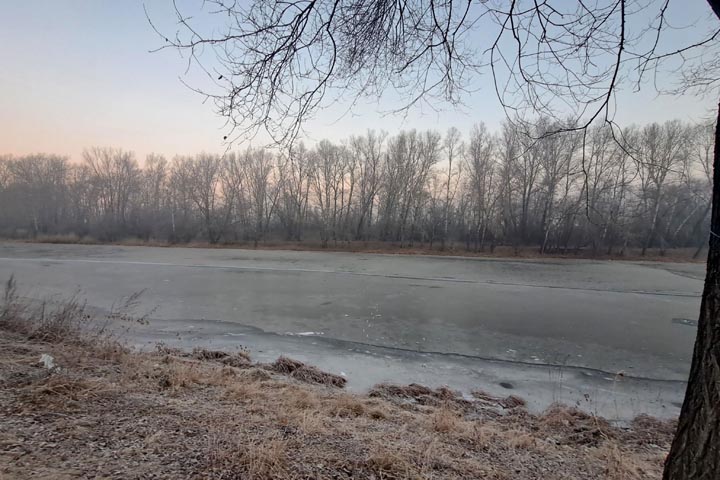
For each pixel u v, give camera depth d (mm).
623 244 26000
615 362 6984
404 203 33875
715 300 1550
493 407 5105
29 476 2084
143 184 44625
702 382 1580
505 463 3178
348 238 33844
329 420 3652
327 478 2457
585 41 2244
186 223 37781
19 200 42312
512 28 2291
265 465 2473
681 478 1644
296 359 6773
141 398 3627
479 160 30875
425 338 8195
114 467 2293
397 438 3352
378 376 6145
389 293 13016
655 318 10062
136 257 24047
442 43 2488
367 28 2418
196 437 2850
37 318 6973
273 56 2318
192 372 4789
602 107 2404
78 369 4383
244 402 3977
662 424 4633
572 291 13719
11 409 2914
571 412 4855
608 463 3301
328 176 36969
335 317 9781
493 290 13773
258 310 10398
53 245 33719
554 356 7242
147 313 9820
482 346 7742
